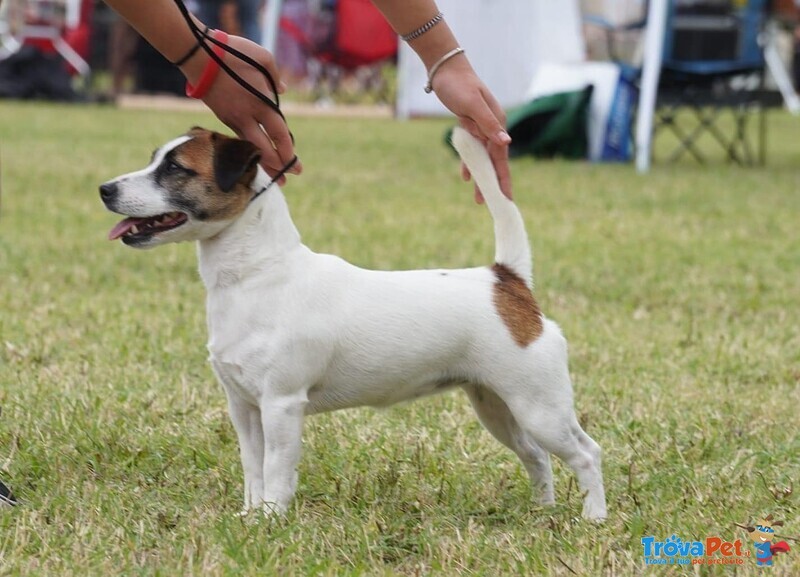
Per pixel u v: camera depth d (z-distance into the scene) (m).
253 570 3.72
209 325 4.29
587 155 15.98
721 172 14.89
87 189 12.23
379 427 5.37
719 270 9.20
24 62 23.25
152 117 20.72
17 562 3.77
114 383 5.86
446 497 4.56
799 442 5.24
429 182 13.66
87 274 8.44
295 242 4.30
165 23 4.32
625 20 18.41
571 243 10.10
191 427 5.27
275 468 4.19
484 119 4.47
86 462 4.82
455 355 4.35
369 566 3.89
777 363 6.64
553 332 4.39
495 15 19.95
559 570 3.82
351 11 23.53
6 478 4.62
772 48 25.34
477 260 9.12
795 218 11.51
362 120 22.56
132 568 3.75
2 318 7.12
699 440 5.27
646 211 11.75
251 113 4.56
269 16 16.28
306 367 4.20
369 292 4.32
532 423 4.33
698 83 15.64
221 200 4.16
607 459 5.07
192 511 4.30
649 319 7.66
